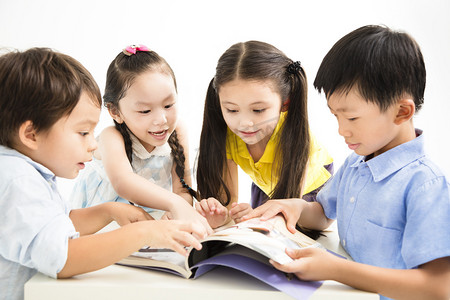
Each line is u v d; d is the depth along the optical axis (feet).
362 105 2.53
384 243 2.65
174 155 4.08
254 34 8.17
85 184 4.22
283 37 8.04
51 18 8.37
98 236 2.35
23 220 2.27
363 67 2.49
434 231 2.36
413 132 2.74
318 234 3.21
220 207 3.28
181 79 7.13
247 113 3.38
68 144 2.51
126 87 3.47
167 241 2.34
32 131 2.44
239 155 3.96
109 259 2.31
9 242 2.29
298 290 2.16
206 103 3.76
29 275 2.56
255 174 4.02
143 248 2.60
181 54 7.70
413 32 7.91
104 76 7.13
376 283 2.21
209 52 7.75
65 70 2.48
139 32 8.25
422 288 2.27
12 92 2.40
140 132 3.62
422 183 2.50
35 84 2.39
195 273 2.31
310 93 7.29
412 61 2.53
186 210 3.11
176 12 8.67
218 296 2.18
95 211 3.03
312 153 3.91
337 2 8.71
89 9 8.61
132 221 2.94
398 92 2.51
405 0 8.54
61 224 2.33
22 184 2.33
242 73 3.29
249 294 2.17
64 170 2.60
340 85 2.56
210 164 3.84
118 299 2.21
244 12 8.64
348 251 2.88
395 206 2.59
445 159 6.51
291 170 3.64
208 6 8.80
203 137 3.84
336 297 2.17
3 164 2.39
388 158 2.67
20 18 8.27
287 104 3.65
